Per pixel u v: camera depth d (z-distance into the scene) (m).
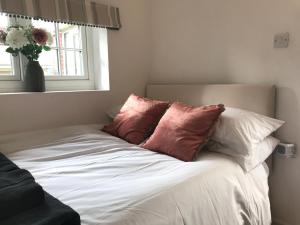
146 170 1.33
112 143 1.74
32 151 1.57
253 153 1.51
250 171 1.51
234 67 2.04
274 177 1.89
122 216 0.89
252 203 1.41
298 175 1.79
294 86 1.75
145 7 2.55
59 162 1.43
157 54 2.58
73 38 2.32
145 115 1.90
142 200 0.99
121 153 1.59
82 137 1.82
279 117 1.83
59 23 2.14
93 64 2.45
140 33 2.54
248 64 1.96
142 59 2.59
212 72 2.18
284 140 1.82
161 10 2.49
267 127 1.65
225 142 1.55
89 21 2.12
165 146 1.59
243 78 2.00
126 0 2.39
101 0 2.22
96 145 1.69
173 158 1.52
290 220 1.85
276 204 1.91
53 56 2.21
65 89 2.27
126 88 2.49
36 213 0.83
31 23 2.04
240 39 1.98
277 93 1.83
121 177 1.23
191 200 1.11
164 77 2.55
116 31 2.35
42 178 1.20
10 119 1.83
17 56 1.99
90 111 2.25
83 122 2.21
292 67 1.74
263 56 1.87
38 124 1.96
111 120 2.35
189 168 1.32
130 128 1.89
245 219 1.37
